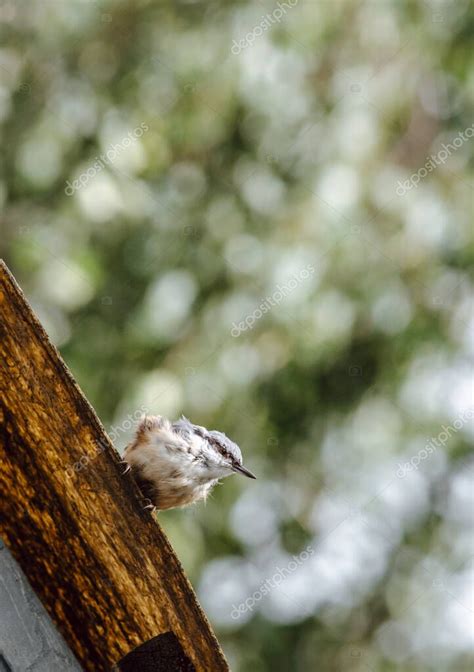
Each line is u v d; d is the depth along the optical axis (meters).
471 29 13.59
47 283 12.70
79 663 6.28
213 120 13.17
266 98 13.08
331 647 13.44
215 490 12.98
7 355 6.07
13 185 12.84
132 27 13.36
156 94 13.18
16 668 6.09
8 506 6.18
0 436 6.11
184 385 12.59
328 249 12.90
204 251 12.87
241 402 12.74
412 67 13.68
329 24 13.38
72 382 6.12
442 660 13.61
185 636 6.20
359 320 12.95
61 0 13.27
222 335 12.71
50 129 12.93
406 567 13.68
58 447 6.13
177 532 12.51
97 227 12.87
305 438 13.12
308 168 13.12
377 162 13.41
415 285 13.23
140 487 8.22
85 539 6.17
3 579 6.19
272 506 13.38
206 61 13.18
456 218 13.38
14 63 13.23
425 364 13.32
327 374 13.11
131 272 12.84
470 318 13.27
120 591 6.20
